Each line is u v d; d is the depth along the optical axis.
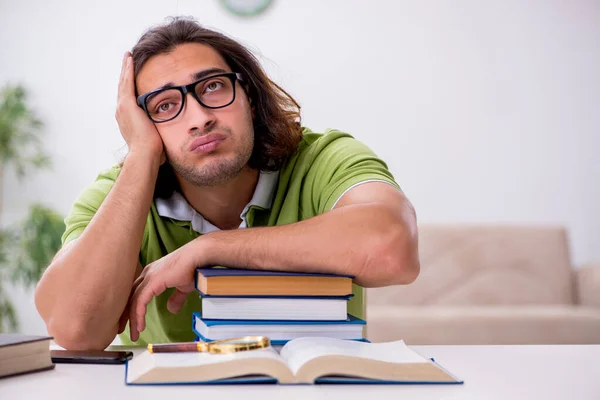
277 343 0.84
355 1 4.15
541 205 4.19
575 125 4.21
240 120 1.16
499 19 4.20
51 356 0.86
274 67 4.12
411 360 0.74
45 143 4.05
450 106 4.17
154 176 1.15
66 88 4.07
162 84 1.15
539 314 2.95
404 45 4.16
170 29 1.21
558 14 4.21
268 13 4.12
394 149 4.15
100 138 4.07
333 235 0.96
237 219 1.32
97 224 1.08
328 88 4.14
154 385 0.70
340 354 0.72
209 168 1.15
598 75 4.22
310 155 1.31
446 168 4.16
